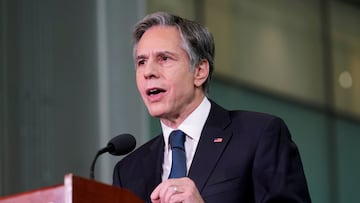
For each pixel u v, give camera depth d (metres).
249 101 12.26
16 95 10.99
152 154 5.73
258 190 5.28
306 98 12.75
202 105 5.66
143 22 5.71
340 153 12.80
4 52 11.01
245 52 12.37
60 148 10.92
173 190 4.86
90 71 11.02
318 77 12.86
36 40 11.10
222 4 12.28
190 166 5.44
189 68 5.61
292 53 12.76
